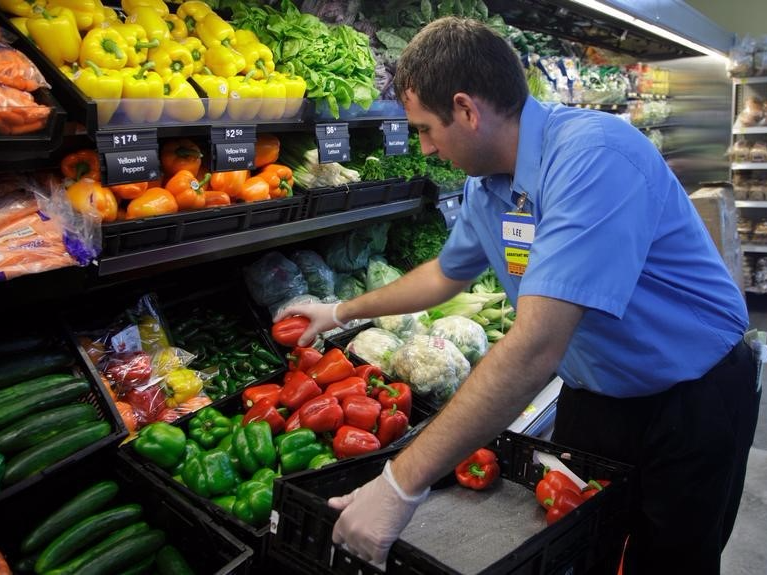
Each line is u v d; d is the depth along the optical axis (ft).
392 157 9.68
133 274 6.32
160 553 5.48
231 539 5.07
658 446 5.78
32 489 5.58
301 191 8.14
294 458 6.39
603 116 4.89
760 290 23.32
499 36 4.99
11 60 5.19
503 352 4.26
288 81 7.50
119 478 6.11
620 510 5.46
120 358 7.18
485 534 5.45
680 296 5.40
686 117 23.40
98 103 5.48
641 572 6.24
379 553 4.28
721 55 20.86
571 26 16.56
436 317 10.57
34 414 5.80
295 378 7.25
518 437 6.25
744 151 23.00
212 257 7.00
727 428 5.66
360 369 7.77
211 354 8.32
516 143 5.15
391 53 10.03
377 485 4.35
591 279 4.29
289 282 9.11
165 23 6.94
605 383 5.76
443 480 6.19
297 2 9.84
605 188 4.45
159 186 6.81
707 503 5.81
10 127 4.99
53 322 6.73
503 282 6.23
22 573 5.17
